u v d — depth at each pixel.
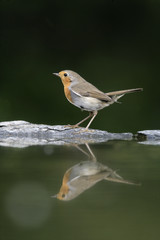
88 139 10.92
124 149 9.00
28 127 11.44
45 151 8.55
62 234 4.21
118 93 11.62
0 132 11.16
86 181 6.11
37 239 4.10
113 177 6.35
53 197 5.37
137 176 6.41
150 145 9.70
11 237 4.16
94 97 11.19
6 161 7.45
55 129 11.43
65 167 6.94
